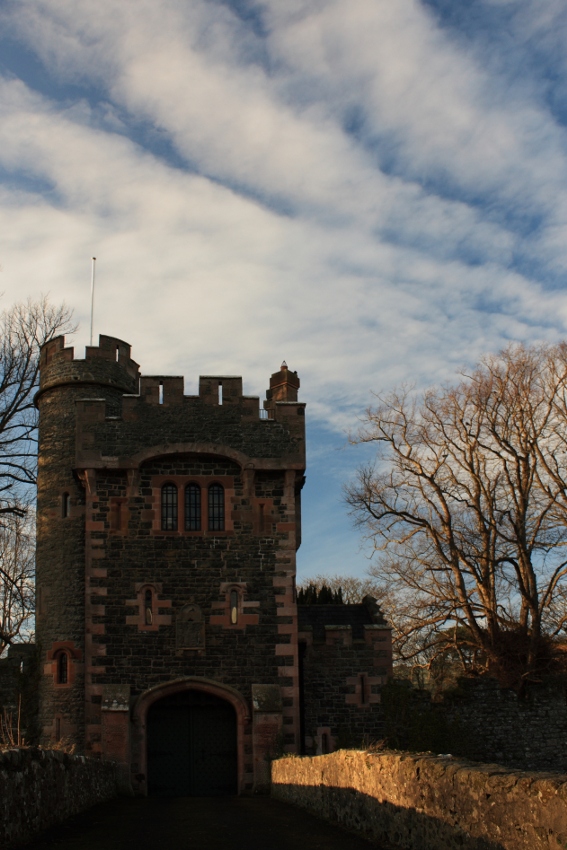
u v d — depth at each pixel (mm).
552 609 32438
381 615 31250
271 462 28453
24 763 13258
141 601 27234
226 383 29047
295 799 20719
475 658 31953
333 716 28688
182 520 27984
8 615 34875
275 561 27922
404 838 11617
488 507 32656
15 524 31812
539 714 30188
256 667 27062
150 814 18297
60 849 12328
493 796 8938
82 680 27922
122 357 31734
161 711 27094
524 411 33062
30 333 32688
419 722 29078
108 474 28141
